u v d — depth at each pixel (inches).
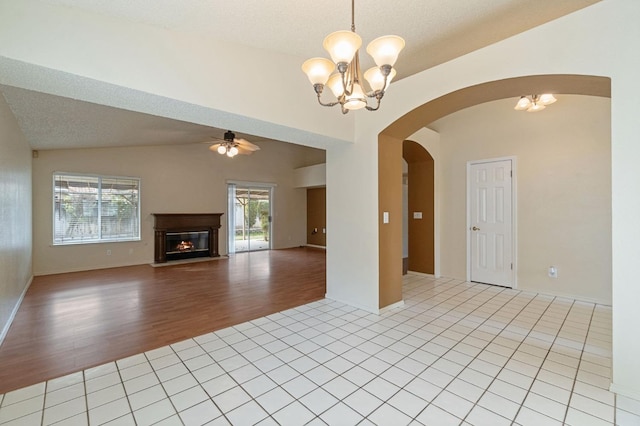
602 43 76.2
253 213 336.8
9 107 117.3
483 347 100.0
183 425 64.4
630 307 73.1
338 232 149.1
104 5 71.4
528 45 87.2
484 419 65.6
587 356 93.5
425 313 132.9
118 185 240.7
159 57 83.4
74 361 91.7
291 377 82.7
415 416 66.7
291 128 115.3
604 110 143.3
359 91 70.6
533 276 163.8
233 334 111.7
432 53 113.5
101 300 153.3
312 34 94.1
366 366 88.3
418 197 209.0
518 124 167.9
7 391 76.5
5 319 114.1
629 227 73.1
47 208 209.0
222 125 111.3
